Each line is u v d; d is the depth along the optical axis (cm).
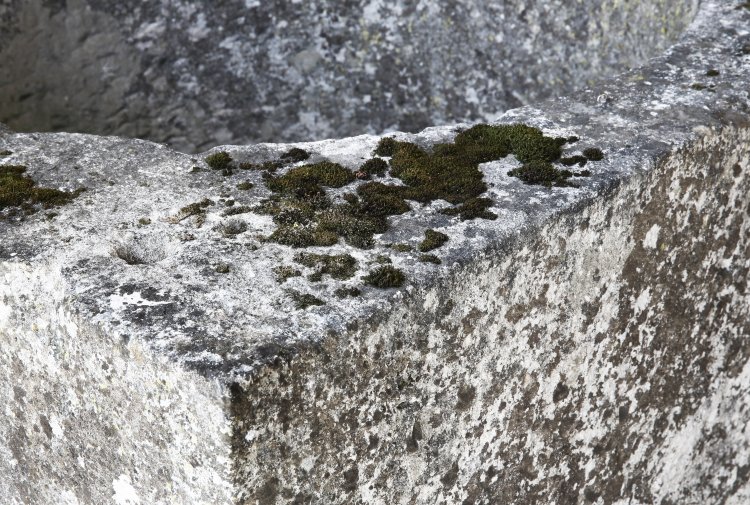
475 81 256
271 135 275
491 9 248
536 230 124
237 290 107
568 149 144
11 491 132
